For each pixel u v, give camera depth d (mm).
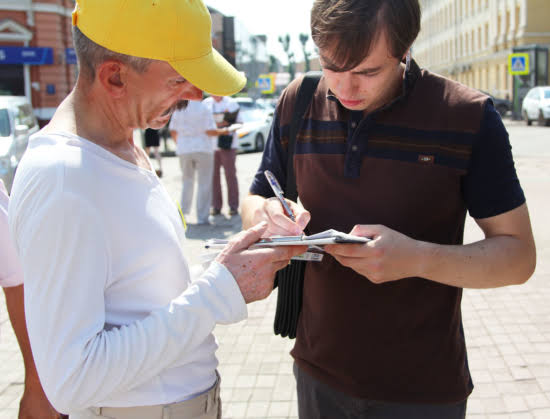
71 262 1112
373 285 1570
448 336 1585
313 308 1692
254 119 17812
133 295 1250
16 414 3203
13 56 22734
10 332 4309
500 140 1454
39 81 23516
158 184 1382
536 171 11070
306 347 1731
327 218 1652
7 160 7500
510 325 4094
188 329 1215
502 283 1446
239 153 17125
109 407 1271
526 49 26438
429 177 1501
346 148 1597
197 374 1384
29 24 22781
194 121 7254
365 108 1532
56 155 1156
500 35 39406
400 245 1375
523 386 3279
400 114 1515
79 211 1125
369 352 1596
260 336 4109
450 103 1479
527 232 1475
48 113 23688
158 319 1197
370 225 1425
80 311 1118
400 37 1316
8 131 7988
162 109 1321
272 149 1869
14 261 1911
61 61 23688
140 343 1163
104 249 1170
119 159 1256
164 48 1199
